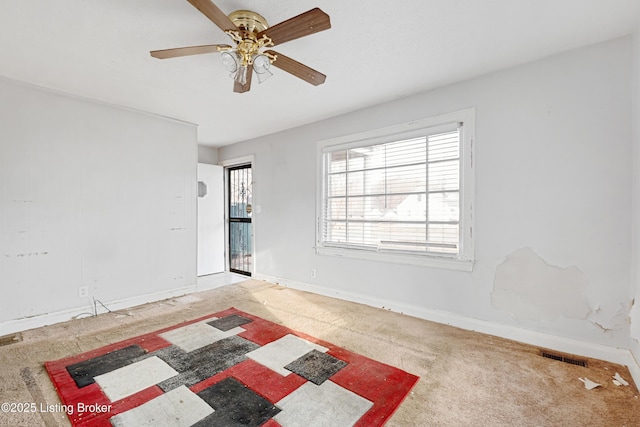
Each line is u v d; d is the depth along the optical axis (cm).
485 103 269
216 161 562
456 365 216
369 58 238
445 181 296
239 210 545
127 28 197
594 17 189
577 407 171
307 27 163
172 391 184
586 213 227
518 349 240
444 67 254
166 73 262
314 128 405
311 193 411
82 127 314
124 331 276
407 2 174
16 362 220
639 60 197
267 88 295
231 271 557
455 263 286
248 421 159
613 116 216
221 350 237
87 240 318
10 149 272
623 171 214
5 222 271
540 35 209
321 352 235
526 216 251
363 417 163
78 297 312
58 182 299
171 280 387
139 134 357
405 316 314
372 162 349
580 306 230
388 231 336
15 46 218
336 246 382
